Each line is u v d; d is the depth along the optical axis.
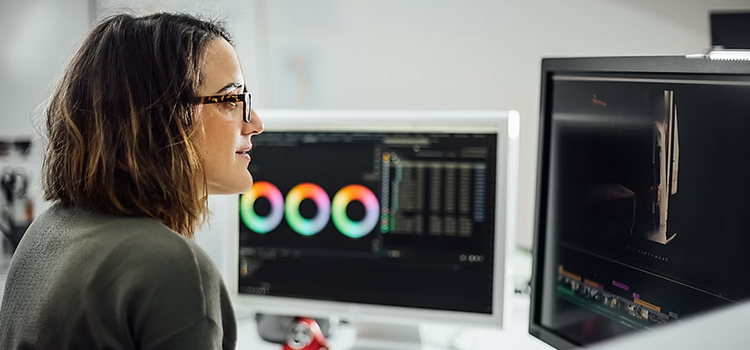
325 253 1.21
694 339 0.74
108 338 0.65
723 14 1.12
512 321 1.34
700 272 0.73
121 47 0.74
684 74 0.73
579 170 0.92
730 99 0.68
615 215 0.85
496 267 1.12
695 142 0.73
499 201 1.11
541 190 0.99
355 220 1.19
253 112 0.88
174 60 0.74
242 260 1.25
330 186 1.20
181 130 0.74
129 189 0.74
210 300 0.69
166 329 0.65
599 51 1.46
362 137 1.17
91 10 1.51
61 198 0.79
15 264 0.76
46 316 0.66
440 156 1.14
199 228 0.85
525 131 1.56
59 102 0.78
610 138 0.85
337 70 1.73
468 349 1.22
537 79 1.54
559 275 0.97
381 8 1.67
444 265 1.16
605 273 0.88
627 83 0.82
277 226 1.23
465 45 1.60
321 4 1.71
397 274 1.18
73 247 0.69
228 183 0.84
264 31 1.74
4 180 1.52
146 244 0.67
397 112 1.15
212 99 0.78
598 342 0.89
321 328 1.31
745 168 0.66
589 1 1.46
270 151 1.22
